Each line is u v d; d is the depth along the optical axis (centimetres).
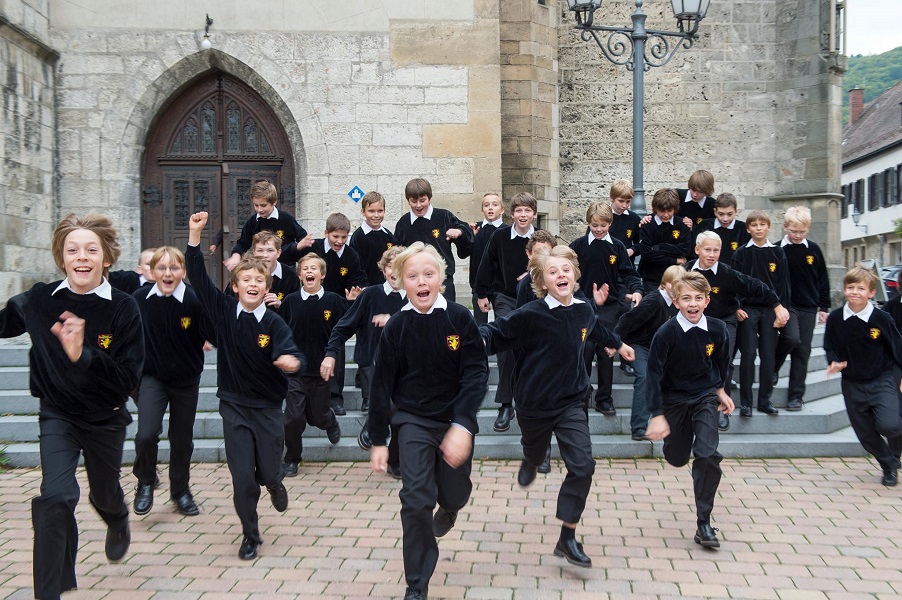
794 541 500
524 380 472
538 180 1247
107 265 416
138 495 550
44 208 1032
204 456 698
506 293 719
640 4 917
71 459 396
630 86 1323
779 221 1328
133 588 427
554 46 1278
